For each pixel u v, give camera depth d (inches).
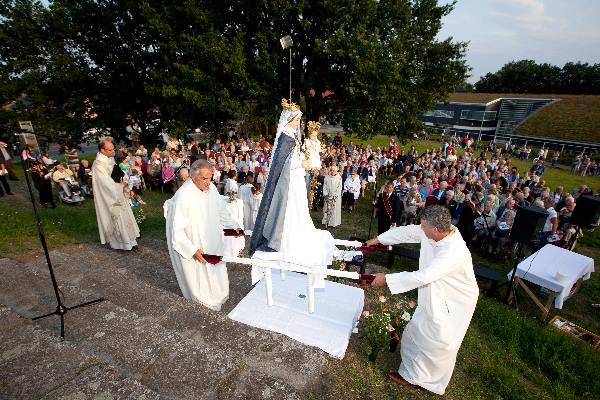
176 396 105.1
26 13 730.8
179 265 173.2
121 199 254.4
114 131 882.1
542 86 3115.2
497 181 524.1
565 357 191.3
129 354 119.7
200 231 169.8
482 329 212.4
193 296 175.2
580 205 293.6
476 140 1615.4
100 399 92.4
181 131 709.9
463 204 378.6
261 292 182.1
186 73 644.7
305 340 150.8
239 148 729.6
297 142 132.0
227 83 685.9
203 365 116.0
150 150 922.1
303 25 643.5
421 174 545.6
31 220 300.2
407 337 143.6
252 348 133.6
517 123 1633.9
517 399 152.3
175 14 682.2
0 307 133.3
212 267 175.8
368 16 641.6
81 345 122.3
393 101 675.4
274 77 669.9
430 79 765.9
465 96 1862.7
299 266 132.1
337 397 127.3
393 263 330.6
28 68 751.1
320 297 179.2
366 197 609.0
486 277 275.1
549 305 251.8
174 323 145.0
